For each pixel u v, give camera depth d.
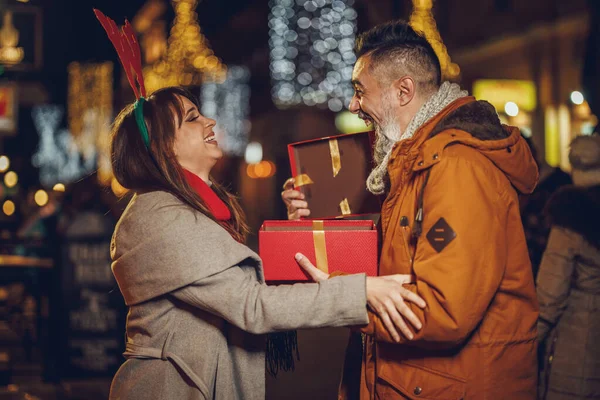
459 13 18.03
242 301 2.71
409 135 2.89
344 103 21.02
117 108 16.77
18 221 12.84
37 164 25.55
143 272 2.79
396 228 2.79
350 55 20.09
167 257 2.75
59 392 6.75
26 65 11.53
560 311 4.18
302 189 3.49
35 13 11.53
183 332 2.82
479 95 15.66
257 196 30.91
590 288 4.14
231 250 2.78
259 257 2.83
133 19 22.77
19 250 9.19
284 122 26.47
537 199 4.80
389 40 2.98
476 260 2.58
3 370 7.74
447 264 2.56
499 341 2.72
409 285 2.69
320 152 3.49
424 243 2.64
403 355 2.77
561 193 4.20
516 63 16.12
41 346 8.38
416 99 2.94
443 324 2.56
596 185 4.16
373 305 2.69
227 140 27.22
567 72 14.38
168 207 2.83
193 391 2.78
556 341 4.23
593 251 4.09
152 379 2.80
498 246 2.63
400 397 2.77
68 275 7.20
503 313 2.75
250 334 2.92
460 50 17.88
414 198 2.75
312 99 20.97
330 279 2.73
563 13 14.52
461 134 2.68
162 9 20.56
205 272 2.72
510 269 2.75
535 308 2.82
